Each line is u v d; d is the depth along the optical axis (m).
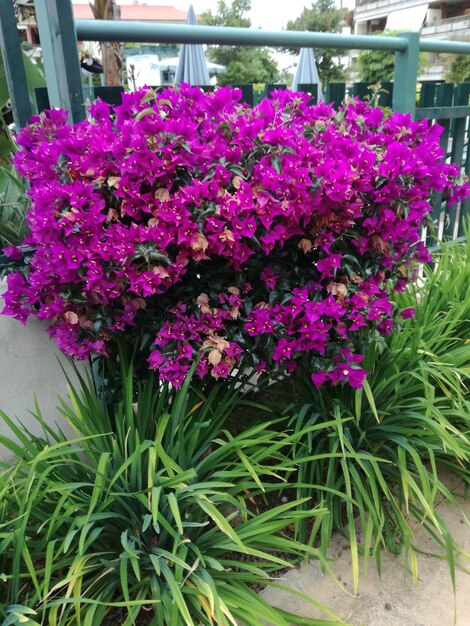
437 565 1.89
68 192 1.60
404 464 1.86
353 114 2.08
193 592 1.44
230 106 1.91
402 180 1.72
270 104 1.89
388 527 1.90
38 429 2.17
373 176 1.73
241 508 1.61
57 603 1.33
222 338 1.72
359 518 2.06
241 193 1.57
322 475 2.04
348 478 1.75
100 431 1.85
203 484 1.54
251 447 1.90
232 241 1.58
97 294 1.72
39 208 1.67
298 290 1.77
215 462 1.81
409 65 3.21
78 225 1.58
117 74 3.78
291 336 1.82
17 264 1.99
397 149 1.75
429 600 1.75
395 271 2.08
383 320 1.96
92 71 3.60
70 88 2.09
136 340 1.89
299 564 1.89
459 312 2.39
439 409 2.11
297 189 1.59
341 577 1.84
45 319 1.90
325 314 1.80
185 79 4.59
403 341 2.21
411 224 1.95
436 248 3.72
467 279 2.69
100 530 1.49
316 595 1.77
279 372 1.97
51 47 1.98
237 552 1.89
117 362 2.06
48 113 1.97
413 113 3.37
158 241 1.55
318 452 2.03
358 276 1.85
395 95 3.35
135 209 1.61
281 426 2.22
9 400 2.06
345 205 1.67
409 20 36.31
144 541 1.64
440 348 2.37
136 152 1.52
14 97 2.07
